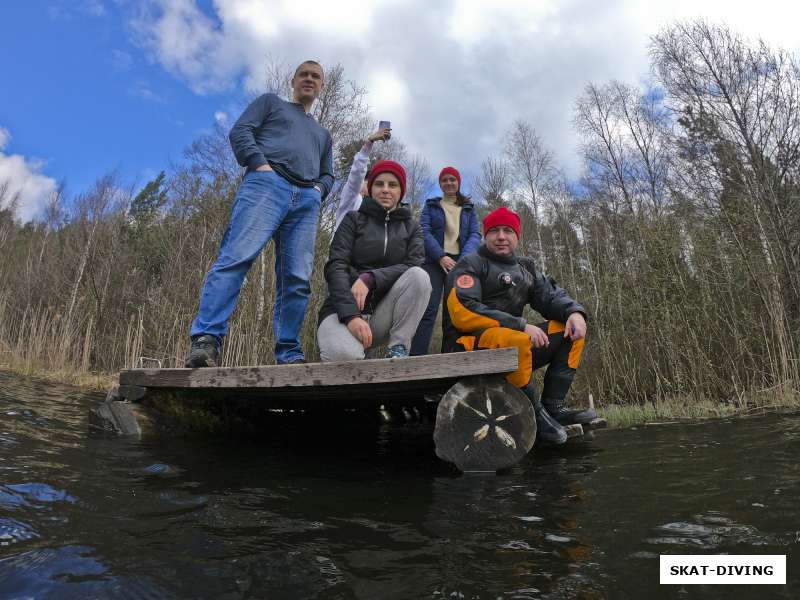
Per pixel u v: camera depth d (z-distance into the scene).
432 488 1.84
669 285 5.93
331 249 2.76
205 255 7.79
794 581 1.05
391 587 1.05
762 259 6.12
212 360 2.69
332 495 1.73
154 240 11.00
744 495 1.66
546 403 2.96
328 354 2.52
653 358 5.87
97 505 1.48
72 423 2.90
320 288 6.92
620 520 1.45
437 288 3.73
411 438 3.19
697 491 1.73
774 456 2.27
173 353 6.53
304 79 3.17
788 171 7.32
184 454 2.27
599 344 6.32
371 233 2.83
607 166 13.23
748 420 3.63
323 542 1.29
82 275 10.32
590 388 5.95
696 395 5.35
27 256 11.90
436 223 3.97
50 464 1.90
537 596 1.01
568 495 1.73
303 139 3.06
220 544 1.25
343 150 10.23
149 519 1.40
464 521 1.46
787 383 4.96
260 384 2.32
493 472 2.09
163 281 8.99
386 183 2.87
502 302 2.81
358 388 2.49
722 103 7.97
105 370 7.84
